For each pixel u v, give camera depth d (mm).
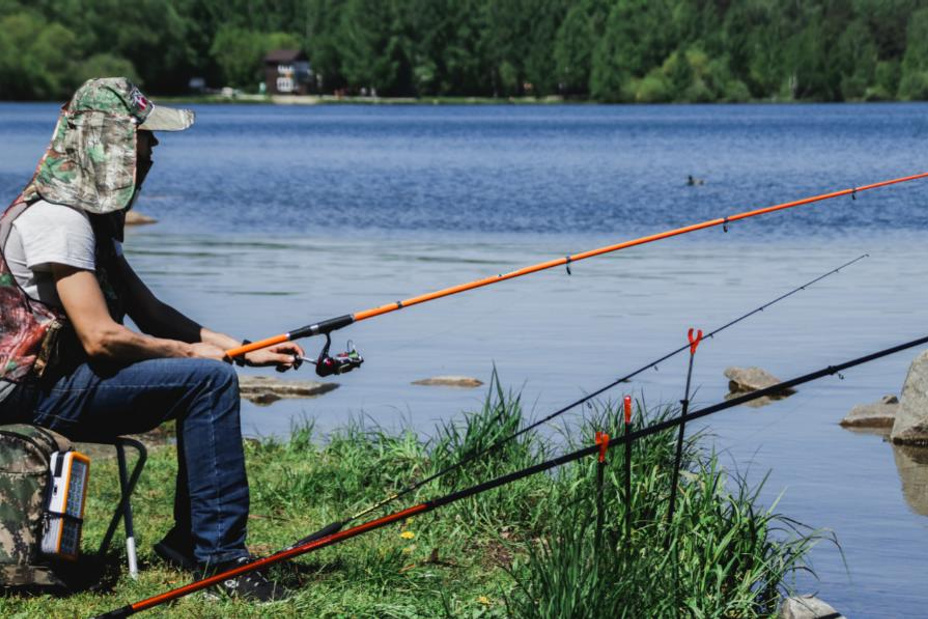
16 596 4969
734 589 5516
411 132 82438
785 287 16188
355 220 26250
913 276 17141
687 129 83250
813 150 54688
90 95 5059
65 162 5008
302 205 29719
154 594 5121
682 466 7121
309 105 166000
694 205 29438
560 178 39031
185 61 171500
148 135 5254
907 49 166500
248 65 182375
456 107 156750
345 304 14836
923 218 25109
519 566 5539
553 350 12148
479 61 172625
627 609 4762
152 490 6965
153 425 5230
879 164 44562
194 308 14422
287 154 54938
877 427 9359
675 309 14531
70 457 4961
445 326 13516
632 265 18688
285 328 13125
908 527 6883
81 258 4941
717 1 188125
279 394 10430
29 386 5008
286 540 6027
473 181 37875
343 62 176125
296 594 5148
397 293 15781
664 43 164375
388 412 9664
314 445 8281
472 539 6219
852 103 162875
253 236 23094
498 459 7117
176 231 23984
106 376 5051
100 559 5453
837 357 11875
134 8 157875
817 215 26016
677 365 11477
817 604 5375
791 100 163125
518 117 117250
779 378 10883
